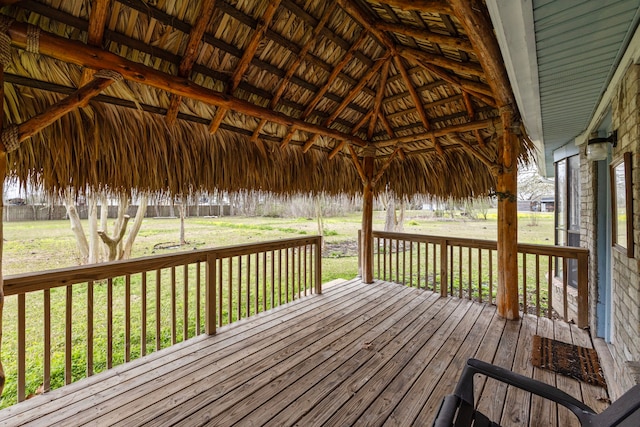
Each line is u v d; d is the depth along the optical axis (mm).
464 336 3008
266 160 3889
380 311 3717
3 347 3969
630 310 1951
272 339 2943
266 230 13539
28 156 2119
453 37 2654
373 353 2670
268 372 2371
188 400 2029
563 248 3350
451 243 4281
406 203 5398
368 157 4980
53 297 5879
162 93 2838
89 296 2309
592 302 3008
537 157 5180
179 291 6191
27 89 2164
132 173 2689
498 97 3016
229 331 3123
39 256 7273
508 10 1284
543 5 1262
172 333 2807
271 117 3477
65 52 2025
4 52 1779
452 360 2553
